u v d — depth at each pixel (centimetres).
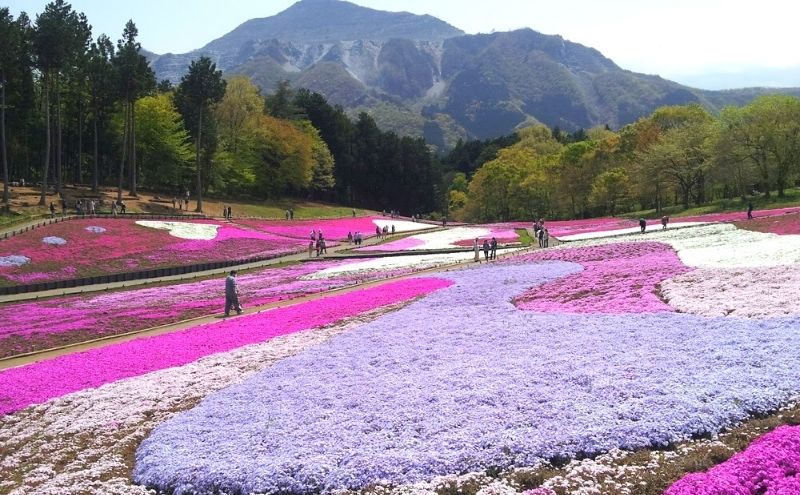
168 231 6469
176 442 1373
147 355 2244
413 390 1528
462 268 4075
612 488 1011
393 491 1082
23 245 5100
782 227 4131
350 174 15062
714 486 954
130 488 1196
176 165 9806
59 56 6706
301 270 4878
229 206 9662
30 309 3528
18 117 8294
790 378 1317
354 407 1470
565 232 6638
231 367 1994
